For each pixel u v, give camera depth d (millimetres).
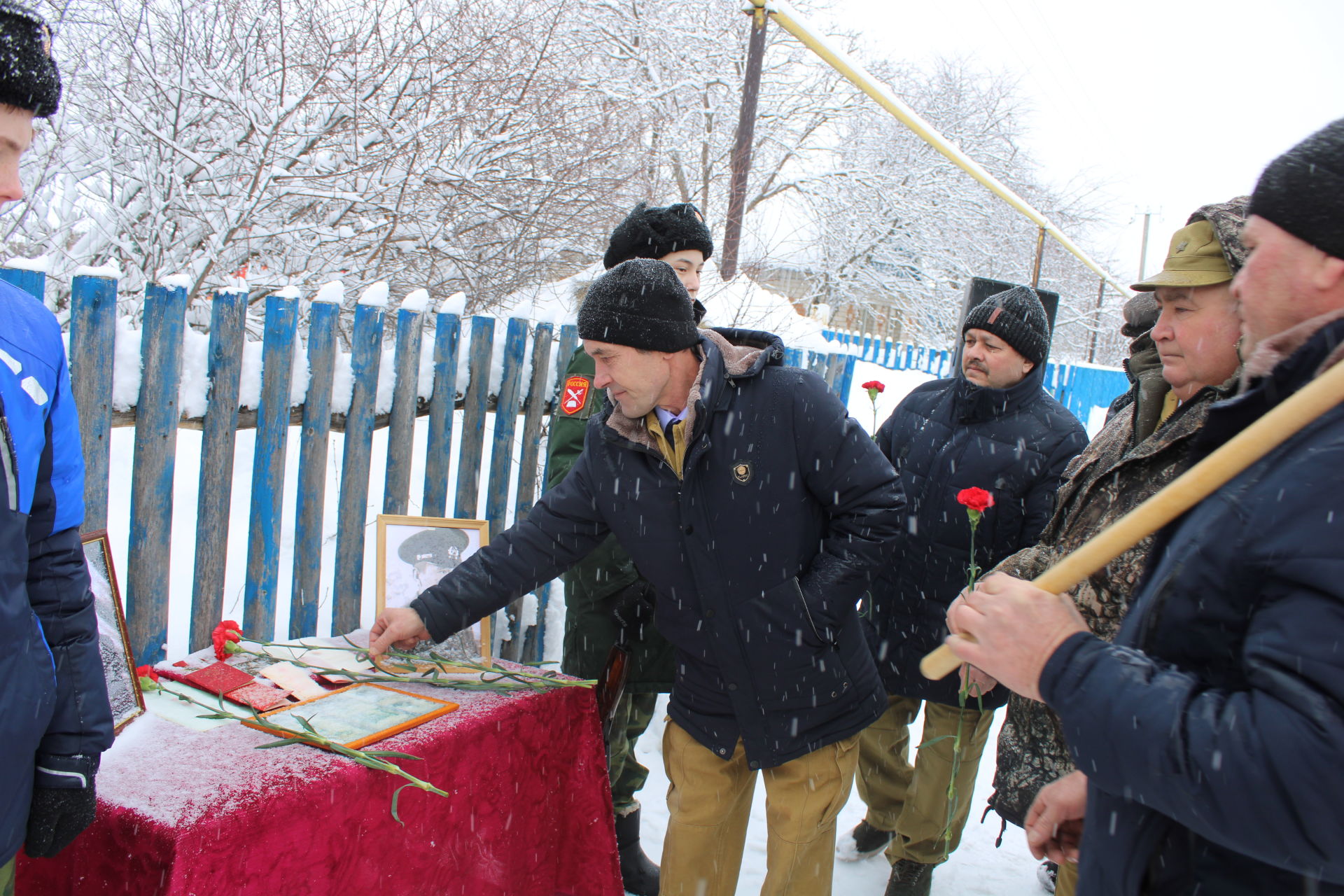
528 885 2029
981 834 3115
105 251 4473
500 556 2008
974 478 2592
